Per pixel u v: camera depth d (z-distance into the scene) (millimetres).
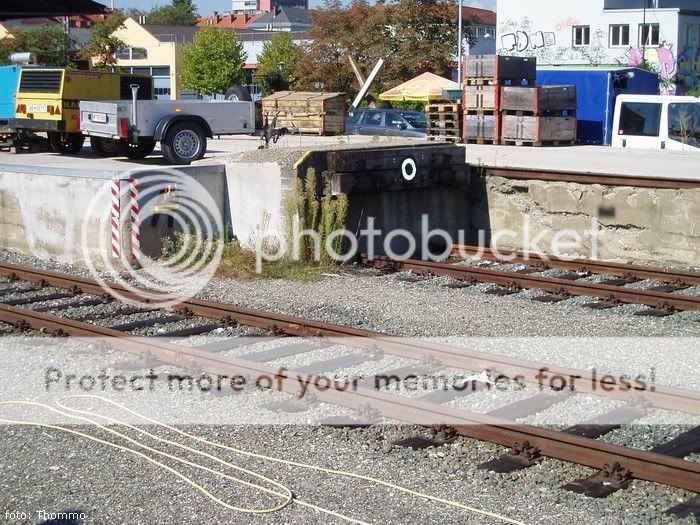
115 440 7410
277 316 10727
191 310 11539
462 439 7293
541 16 51781
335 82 57781
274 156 15406
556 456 6844
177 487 6492
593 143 30359
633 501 6219
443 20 58062
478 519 5980
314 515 6047
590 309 12109
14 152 27469
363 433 7488
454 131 29562
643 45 48812
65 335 10469
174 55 74188
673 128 27203
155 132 23297
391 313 11727
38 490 6449
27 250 16438
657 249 15664
